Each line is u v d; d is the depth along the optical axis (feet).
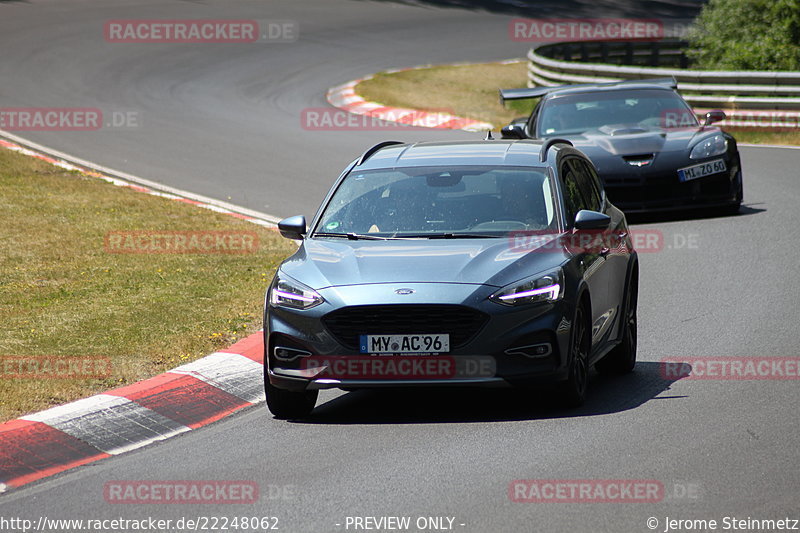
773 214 172.76
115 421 83.20
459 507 63.36
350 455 74.95
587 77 315.17
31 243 151.64
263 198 196.65
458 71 408.26
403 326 80.94
